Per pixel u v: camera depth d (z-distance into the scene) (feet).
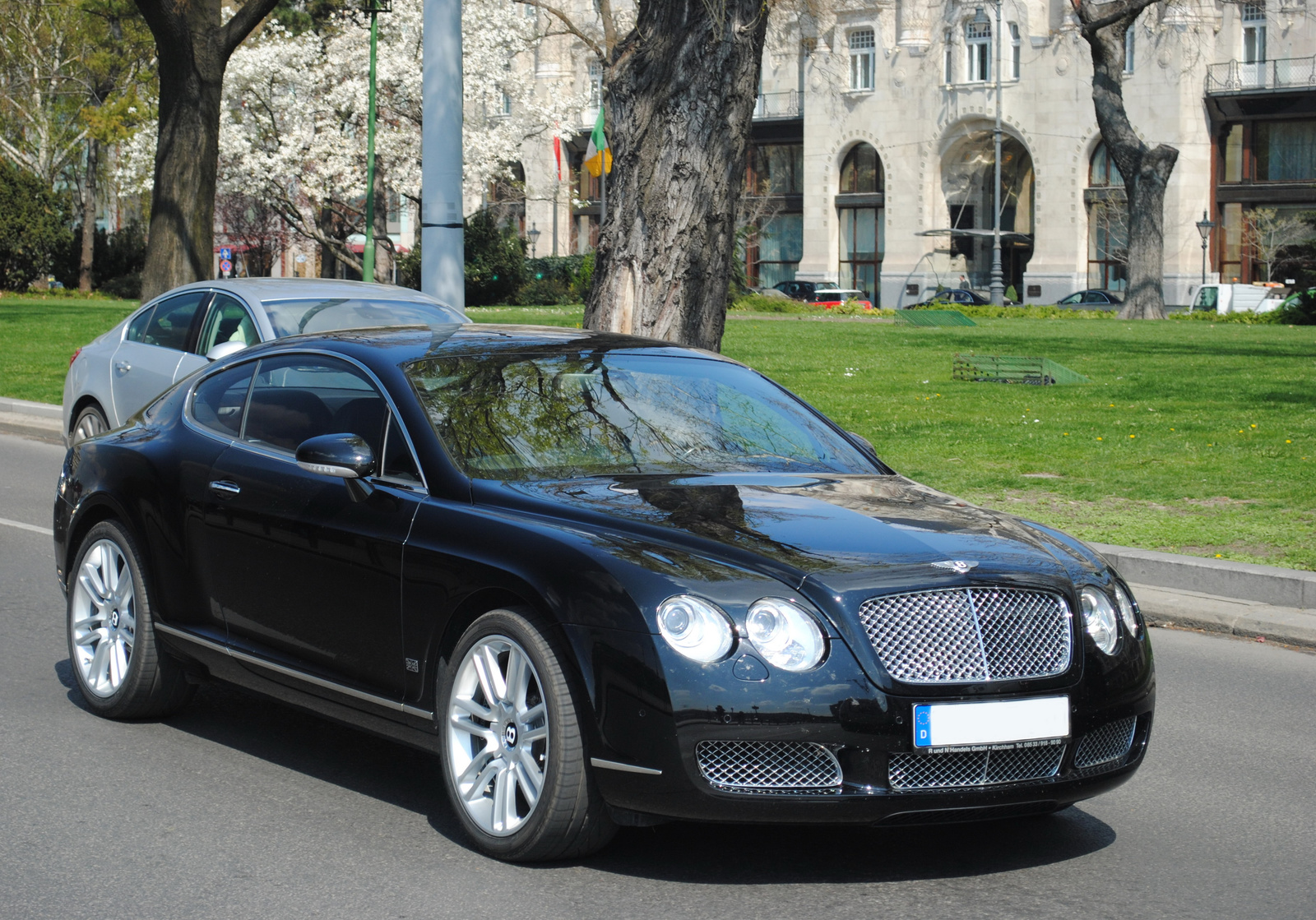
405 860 15.11
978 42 221.87
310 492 17.70
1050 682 14.58
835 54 225.76
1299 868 15.60
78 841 15.61
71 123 213.05
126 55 205.36
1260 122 206.80
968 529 15.99
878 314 181.27
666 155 44.14
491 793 15.39
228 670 18.84
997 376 73.61
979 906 14.16
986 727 14.17
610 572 14.33
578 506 15.67
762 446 18.78
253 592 18.31
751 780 13.80
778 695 13.69
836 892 14.43
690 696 13.69
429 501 16.44
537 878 14.62
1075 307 190.70
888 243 233.14
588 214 255.09
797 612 13.97
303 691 17.76
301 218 162.81
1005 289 222.48
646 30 44.16
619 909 13.79
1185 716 22.17
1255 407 60.54
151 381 38.50
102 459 20.93
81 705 21.21
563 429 17.78
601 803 14.52
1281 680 24.40
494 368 18.66
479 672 15.37
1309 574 28.22
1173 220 208.13
